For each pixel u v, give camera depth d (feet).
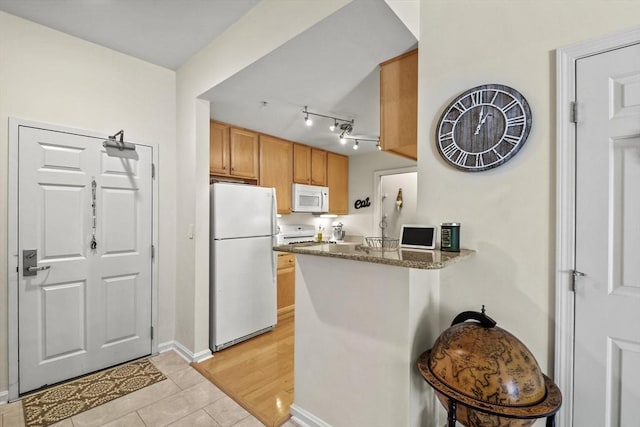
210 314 8.98
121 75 8.05
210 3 6.18
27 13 6.40
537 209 4.47
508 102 4.67
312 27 5.24
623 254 3.85
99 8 6.25
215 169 10.71
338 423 5.23
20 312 6.56
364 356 4.87
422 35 5.63
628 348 3.83
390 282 4.56
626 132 3.81
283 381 7.29
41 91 6.82
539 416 3.28
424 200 5.58
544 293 4.41
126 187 8.11
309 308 5.68
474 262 5.01
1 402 6.33
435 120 5.47
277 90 7.94
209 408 6.24
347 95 8.31
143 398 6.56
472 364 3.66
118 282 7.98
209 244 8.96
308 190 14.05
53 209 6.97
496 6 4.85
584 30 4.11
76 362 7.29
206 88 7.86
